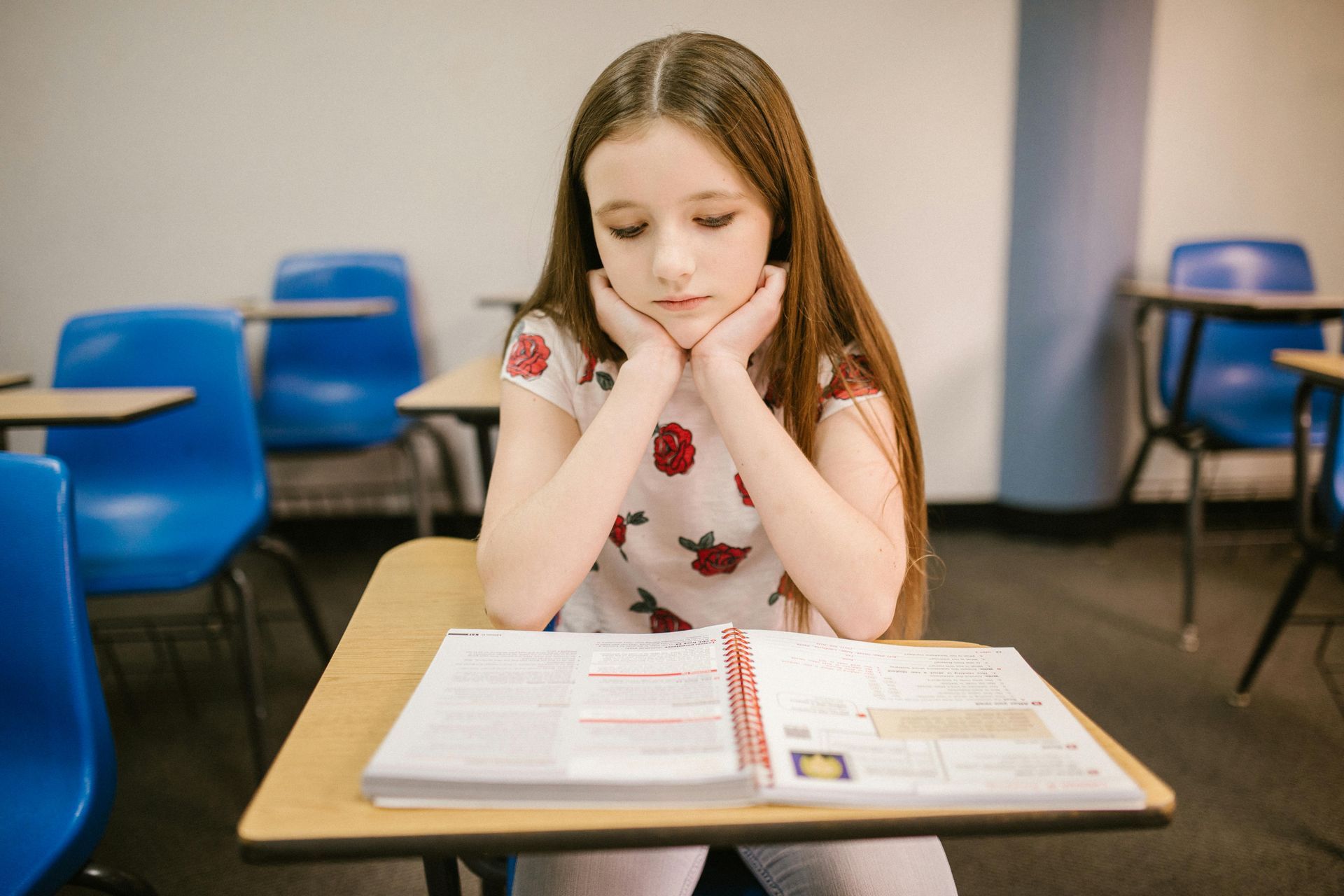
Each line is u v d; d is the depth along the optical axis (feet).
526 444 2.56
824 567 2.18
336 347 8.32
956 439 9.16
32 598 2.46
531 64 8.32
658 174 2.04
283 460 9.07
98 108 8.31
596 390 2.68
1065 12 7.71
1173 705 5.81
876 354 2.59
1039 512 8.87
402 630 2.22
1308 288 7.55
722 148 2.04
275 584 8.07
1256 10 8.25
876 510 2.39
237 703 5.96
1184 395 6.68
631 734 1.55
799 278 2.41
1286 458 9.12
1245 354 7.55
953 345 8.94
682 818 1.42
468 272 8.80
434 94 8.38
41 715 2.50
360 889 4.31
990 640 6.72
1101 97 7.77
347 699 1.85
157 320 5.38
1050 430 8.62
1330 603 7.36
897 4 8.18
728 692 1.69
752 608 2.85
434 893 2.27
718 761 1.48
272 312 6.75
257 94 8.34
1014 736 1.59
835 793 1.42
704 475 2.70
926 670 1.84
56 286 8.70
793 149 2.28
